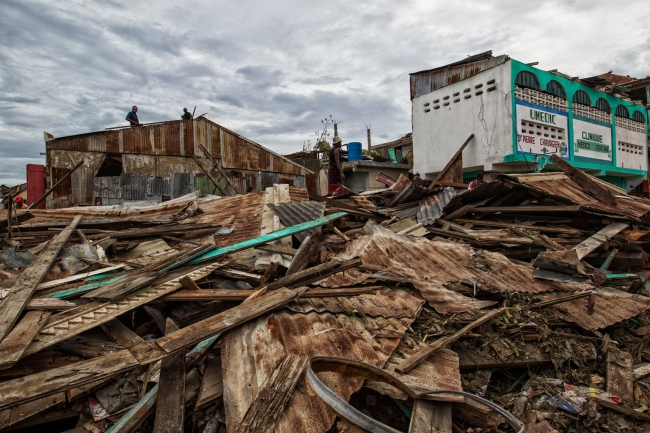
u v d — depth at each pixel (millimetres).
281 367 2895
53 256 4711
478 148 14008
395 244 6105
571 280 5273
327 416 2521
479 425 2807
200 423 2738
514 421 2295
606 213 7008
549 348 4070
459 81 14664
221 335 3275
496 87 13312
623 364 3973
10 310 3312
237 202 8117
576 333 4570
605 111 16797
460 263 5629
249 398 2723
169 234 6125
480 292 4867
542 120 13844
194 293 3867
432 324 4023
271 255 5301
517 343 4086
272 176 17484
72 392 2895
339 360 2730
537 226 7445
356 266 4781
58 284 4078
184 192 14547
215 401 2896
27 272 4227
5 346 2795
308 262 5016
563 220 7617
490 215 8367
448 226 7523
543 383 3719
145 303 3639
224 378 2893
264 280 4324
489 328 4164
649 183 21000
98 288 3992
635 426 3246
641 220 7219
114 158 14219
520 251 6555
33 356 3051
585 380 3826
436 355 3422
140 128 14148
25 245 5859
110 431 2490
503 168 13797
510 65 12828
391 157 22734
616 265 6742
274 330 3396
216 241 6008
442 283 4895
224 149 16172
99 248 5242
